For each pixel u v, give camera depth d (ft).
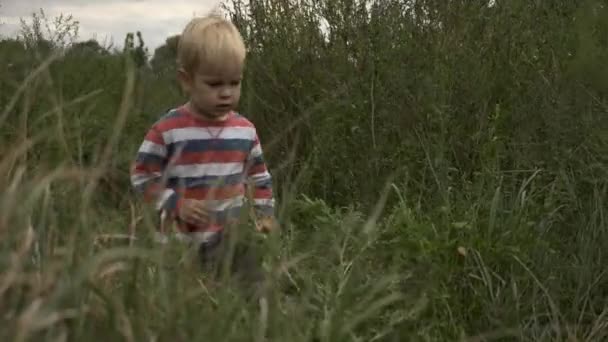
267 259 9.24
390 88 18.76
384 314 10.53
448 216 13.24
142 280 7.54
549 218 14.15
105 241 8.15
